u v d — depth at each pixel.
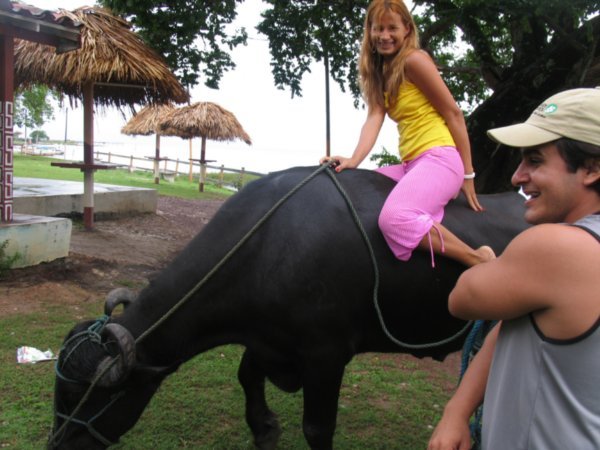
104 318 2.66
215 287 2.67
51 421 3.56
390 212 2.65
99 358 2.49
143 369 2.52
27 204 9.24
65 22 6.65
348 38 8.02
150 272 7.39
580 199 1.42
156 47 7.37
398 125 2.97
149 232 10.12
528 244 1.39
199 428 3.63
